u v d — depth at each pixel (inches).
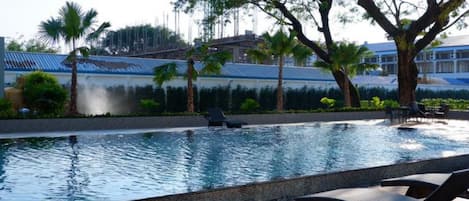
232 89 1038.4
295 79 1140.5
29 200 248.5
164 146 477.4
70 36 698.8
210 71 825.5
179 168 347.3
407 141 533.0
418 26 958.4
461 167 339.0
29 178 306.7
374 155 419.2
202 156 410.0
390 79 1482.5
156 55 1899.6
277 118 791.1
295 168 349.4
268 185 238.4
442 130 663.8
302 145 491.5
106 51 2736.2
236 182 295.0
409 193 219.9
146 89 932.6
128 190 273.0
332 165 364.5
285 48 879.1
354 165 363.6
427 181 200.4
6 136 534.0
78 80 865.5
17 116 593.3
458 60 2630.4
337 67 985.5
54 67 868.0
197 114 723.4
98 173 325.7
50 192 267.1
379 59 2891.2
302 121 825.5
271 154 423.2
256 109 895.7
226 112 755.4
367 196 171.0
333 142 520.4
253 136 580.7
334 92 1205.1
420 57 2783.0
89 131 605.9
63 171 332.5
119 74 901.8
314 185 256.2
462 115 912.3
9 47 2218.3
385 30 992.2
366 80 1412.4
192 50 809.5
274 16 1015.0
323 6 999.6
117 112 900.6
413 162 306.3
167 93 952.9
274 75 1147.3
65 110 751.7
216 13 957.2
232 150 449.7
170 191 269.4
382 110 944.9
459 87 1558.8
